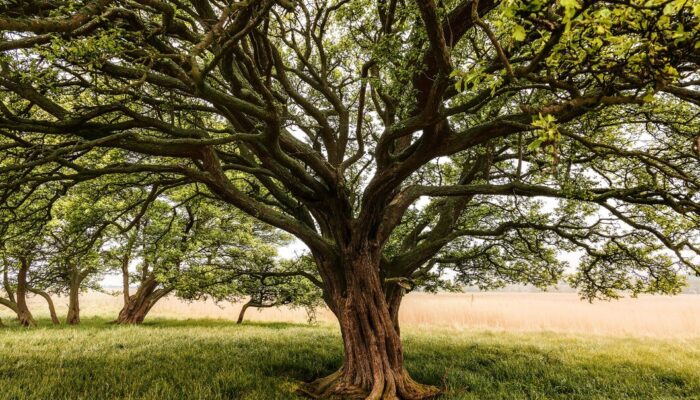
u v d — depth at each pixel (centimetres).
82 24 464
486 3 577
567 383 984
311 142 1234
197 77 527
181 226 1994
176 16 692
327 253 962
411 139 1050
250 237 2175
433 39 439
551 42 299
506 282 1441
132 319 2433
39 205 1130
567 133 538
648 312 3303
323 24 893
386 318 895
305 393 866
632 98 324
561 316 3100
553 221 1195
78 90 747
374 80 654
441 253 1398
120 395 772
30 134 880
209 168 821
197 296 1992
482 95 550
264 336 1695
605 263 1172
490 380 1007
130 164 768
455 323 2822
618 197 765
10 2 529
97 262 2117
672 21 334
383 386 830
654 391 930
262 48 826
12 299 2469
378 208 900
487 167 1056
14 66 613
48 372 907
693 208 687
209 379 890
